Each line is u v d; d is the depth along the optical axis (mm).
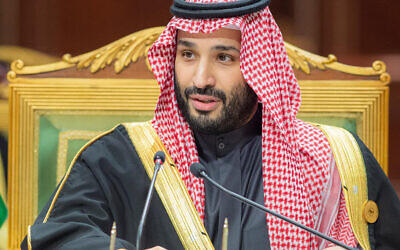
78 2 13938
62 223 4457
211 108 4598
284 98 4793
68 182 4797
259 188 4801
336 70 6117
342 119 6105
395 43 14195
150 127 4945
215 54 4566
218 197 4758
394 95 13883
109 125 6070
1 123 10625
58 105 6059
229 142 4855
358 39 14242
